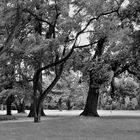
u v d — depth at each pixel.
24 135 16.39
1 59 27.03
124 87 39.22
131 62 33.59
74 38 25.67
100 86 35.41
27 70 33.06
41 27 28.73
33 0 23.83
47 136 15.95
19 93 35.16
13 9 21.06
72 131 18.81
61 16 25.25
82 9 24.73
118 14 29.86
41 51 24.77
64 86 59.25
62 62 26.12
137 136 15.81
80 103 78.81
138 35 27.38
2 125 23.55
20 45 25.44
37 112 27.06
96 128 20.86
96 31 25.89
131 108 68.56
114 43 31.83
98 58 34.47
